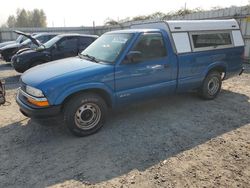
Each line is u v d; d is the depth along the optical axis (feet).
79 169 10.64
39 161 11.33
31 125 15.47
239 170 10.35
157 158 11.38
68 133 14.20
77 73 12.87
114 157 11.54
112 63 13.94
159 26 17.08
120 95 14.35
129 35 15.11
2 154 11.99
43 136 13.89
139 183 9.62
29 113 12.51
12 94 23.06
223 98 20.58
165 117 16.42
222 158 11.30
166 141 13.03
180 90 17.58
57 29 86.89
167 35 16.34
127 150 12.15
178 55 16.58
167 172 10.29
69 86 12.46
